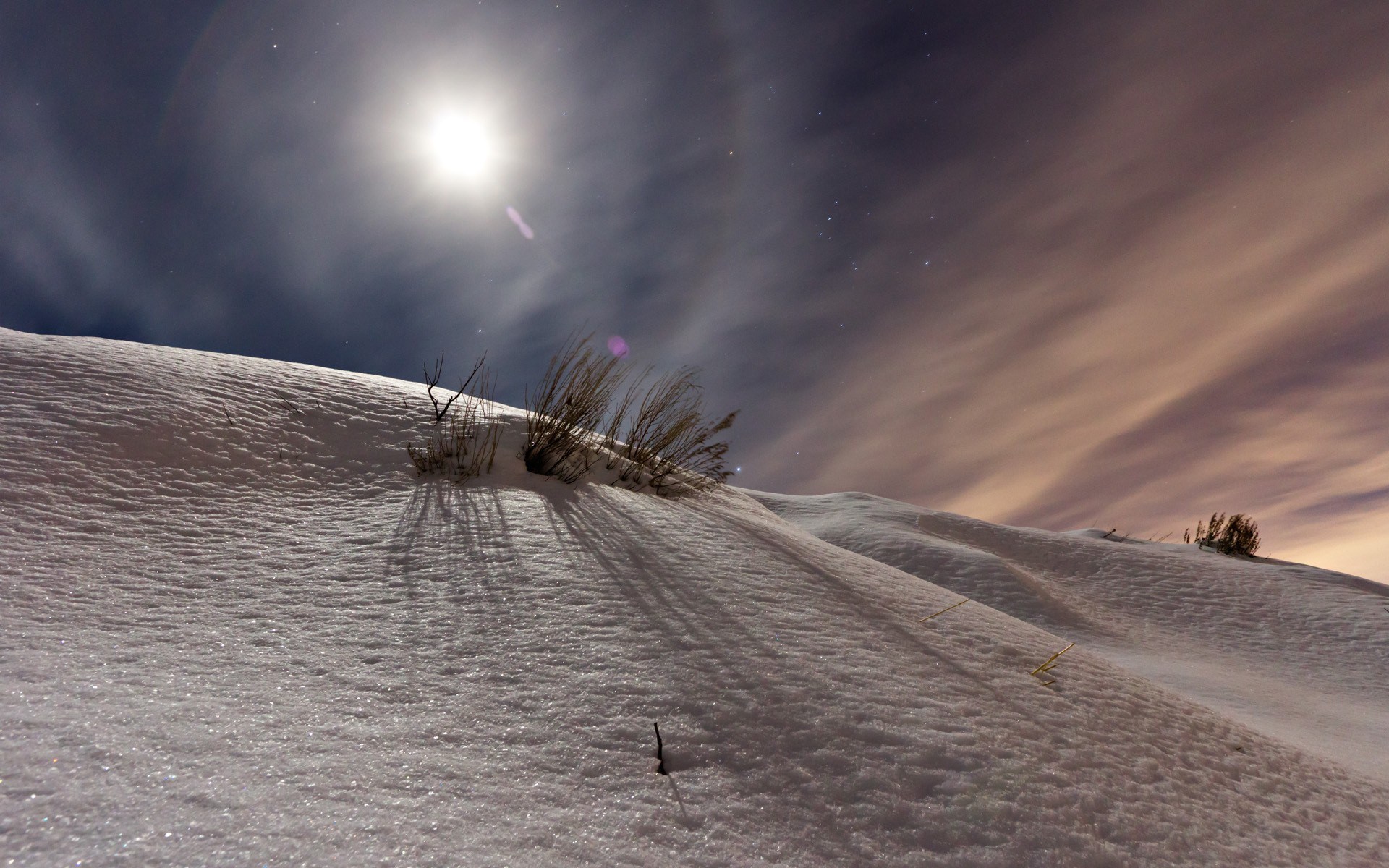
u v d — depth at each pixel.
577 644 2.19
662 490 4.62
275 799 1.34
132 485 2.96
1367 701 6.74
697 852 1.43
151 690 1.69
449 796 1.46
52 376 3.68
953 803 1.74
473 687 1.92
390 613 2.30
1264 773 2.56
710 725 1.87
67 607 2.06
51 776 1.29
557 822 1.44
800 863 1.46
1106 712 2.59
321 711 1.72
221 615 2.17
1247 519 12.42
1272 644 8.22
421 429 4.29
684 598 2.64
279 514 3.05
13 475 2.77
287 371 4.75
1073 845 1.69
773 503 11.48
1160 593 9.55
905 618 3.02
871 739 1.93
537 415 4.53
